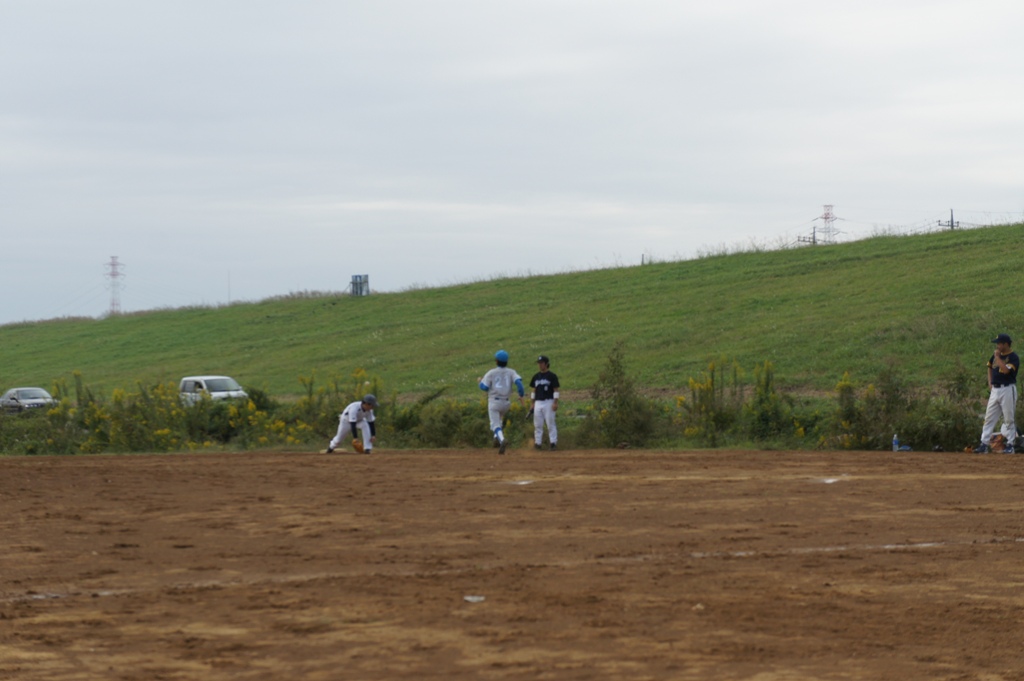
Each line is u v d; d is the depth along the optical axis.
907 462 20.59
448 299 68.69
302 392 46.41
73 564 11.01
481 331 55.53
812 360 38.06
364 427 24.78
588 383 39.41
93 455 25.55
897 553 11.33
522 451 25.16
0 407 31.17
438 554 11.41
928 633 8.25
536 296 64.25
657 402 31.41
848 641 8.02
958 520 13.56
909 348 37.28
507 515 14.16
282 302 80.44
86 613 8.85
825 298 48.78
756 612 8.82
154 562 11.09
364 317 67.50
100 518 14.23
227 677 7.14
